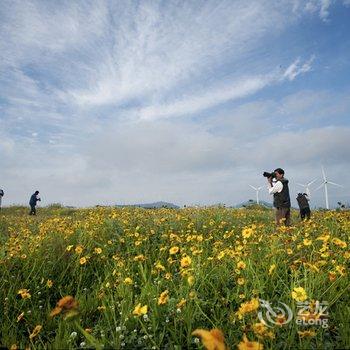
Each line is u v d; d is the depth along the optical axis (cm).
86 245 850
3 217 1805
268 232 991
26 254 756
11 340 454
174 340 407
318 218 1175
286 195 1239
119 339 386
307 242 607
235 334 409
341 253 606
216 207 1809
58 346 406
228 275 590
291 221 1389
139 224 1077
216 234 1016
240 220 1341
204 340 201
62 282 677
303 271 573
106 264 748
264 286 521
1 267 693
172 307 467
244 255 609
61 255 776
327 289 468
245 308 363
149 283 545
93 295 594
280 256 645
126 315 448
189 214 1407
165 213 1512
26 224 1409
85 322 493
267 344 362
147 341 410
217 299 517
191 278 475
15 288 620
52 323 514
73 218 1655
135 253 819
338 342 392
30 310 554
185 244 843
